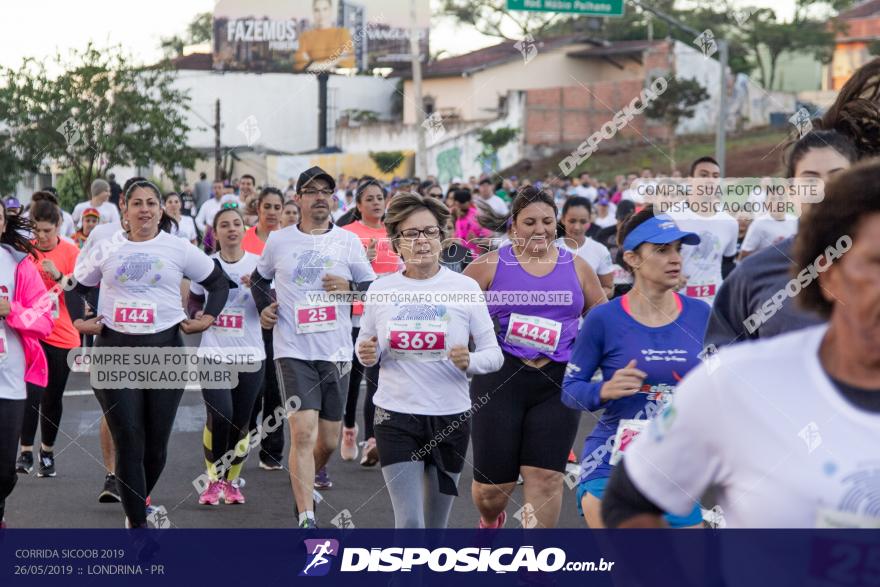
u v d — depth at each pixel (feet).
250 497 21.88
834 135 10.66
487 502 16.65
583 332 13.80
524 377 16.30
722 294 11.43
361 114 129.90
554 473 16.15
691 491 6.98
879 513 6.37
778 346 6.70
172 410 18.45
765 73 134.72
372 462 24.43
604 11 52.75
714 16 127.65
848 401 6.48
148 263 18.51
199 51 144.25
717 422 6.73
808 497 6.49
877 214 6.33
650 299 13.61
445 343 15.10
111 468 21.35
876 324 6.36
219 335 21.42
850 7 129.49
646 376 13.16
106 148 61.52
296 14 133.69
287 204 25.77
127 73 62.85
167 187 76.89
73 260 24.04
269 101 120.26
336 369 19.97
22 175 59.82
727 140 119.55
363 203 25.66
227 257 21.83
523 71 130.82
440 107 132.36
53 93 59.47
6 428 17.04
